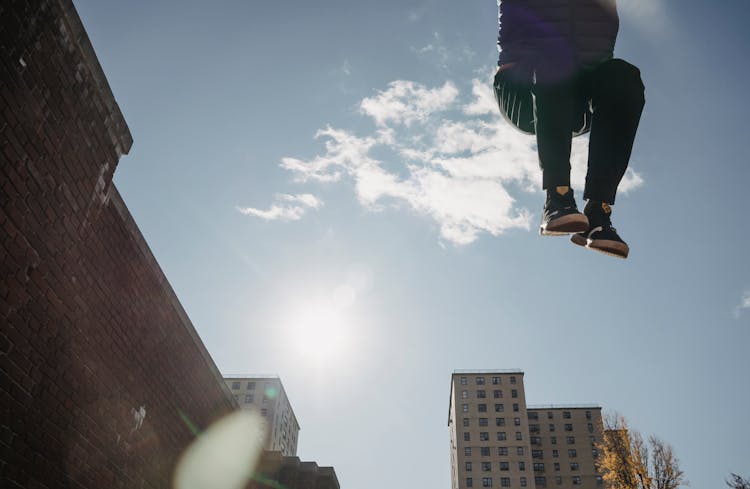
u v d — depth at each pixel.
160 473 7.99
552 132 2.24
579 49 2.32
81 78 5.03
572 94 2.29
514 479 83.19
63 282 5.27
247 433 11.96
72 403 5.63
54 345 5.24
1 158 4.18
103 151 5.58
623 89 2.25
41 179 4.68
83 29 4.92
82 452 5.89
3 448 4.59
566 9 2.37
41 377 5.08
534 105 2.33
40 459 5.13
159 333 7.58
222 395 10.35
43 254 4.88
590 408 93.88
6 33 4.12
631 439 38.44
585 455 90.00
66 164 5.00
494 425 87.25
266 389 93.94
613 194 2.28
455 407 89.25
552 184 2.21
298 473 21.06
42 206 4.74
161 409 7.90
